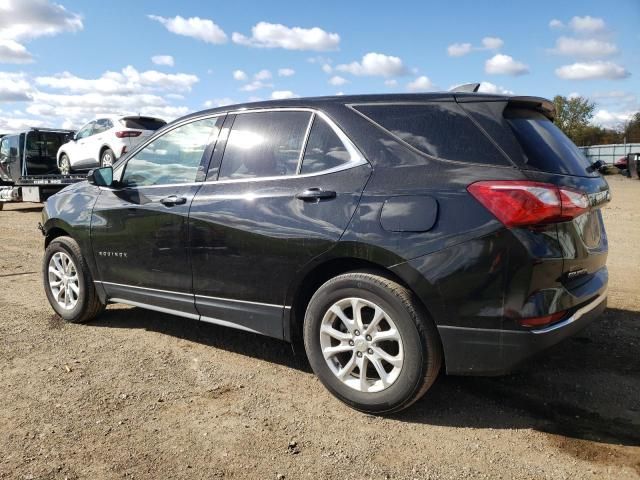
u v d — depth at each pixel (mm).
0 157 16516
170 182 4273
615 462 2791
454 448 2949
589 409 3344
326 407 3428
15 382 3773
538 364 3992
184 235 4016
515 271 2830
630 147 45656
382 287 3123
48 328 4914
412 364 3072
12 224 12805
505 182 2871
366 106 3469
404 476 2711
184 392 3635
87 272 4852
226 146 4020
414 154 3191
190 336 4711
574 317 3035
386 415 3293
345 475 2723
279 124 3801
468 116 3135
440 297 2967
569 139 3580
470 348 2963
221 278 3846
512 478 2680
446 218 2959
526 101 3223
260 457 2883
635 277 6504
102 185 4602
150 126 14758
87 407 3418
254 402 3494
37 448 2961
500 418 3258
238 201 3756
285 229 3471
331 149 3492
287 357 4250
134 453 2918
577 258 3061
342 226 3248
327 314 3393
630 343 4352
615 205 15125
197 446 2986
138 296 4473
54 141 16391
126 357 4230
